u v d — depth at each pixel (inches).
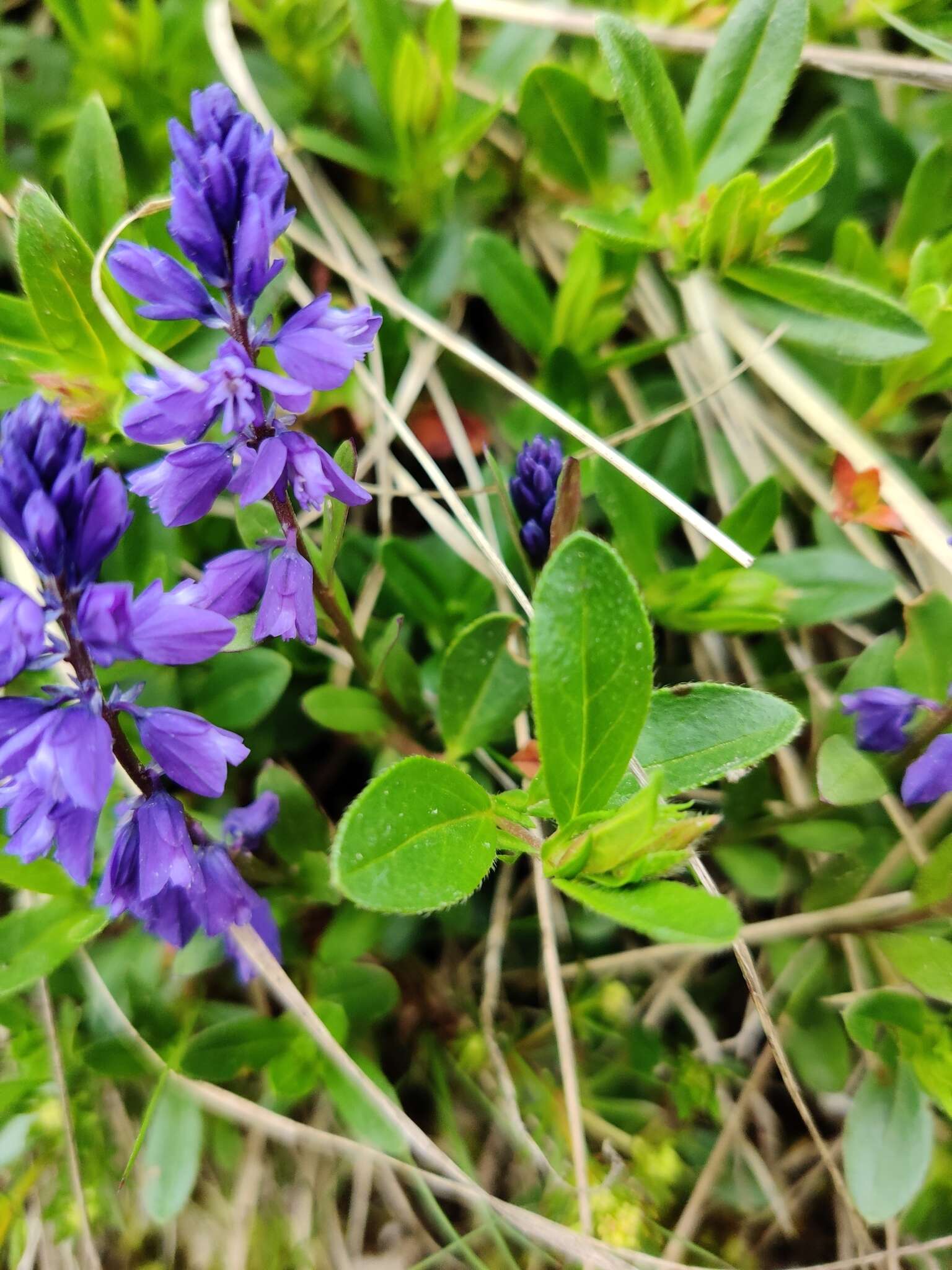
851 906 3.2
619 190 4.1
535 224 4.3
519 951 3.7
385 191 4.2
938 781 2.8
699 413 4.0
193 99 2.0
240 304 2.1
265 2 4.1
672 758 2.5
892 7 4.0
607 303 3.9
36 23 4.2
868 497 3.5
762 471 3.9
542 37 4.0
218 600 2.4
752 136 3.4
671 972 3.6
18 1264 3.2
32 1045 3.2
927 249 3.5
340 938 3.3
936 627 3.2
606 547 2.1
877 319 3.3
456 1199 3.3
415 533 4.1
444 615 3.7
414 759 2.3
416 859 2.2
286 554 2.4
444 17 3.6
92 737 2.0
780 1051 2.9
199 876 2.6
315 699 3.3
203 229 2.0
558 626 2.1
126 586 1.8
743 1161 3.3
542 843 2.4
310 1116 3.4
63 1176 3.2
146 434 2.0
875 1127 2.9
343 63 4.1
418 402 4.1
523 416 3.9
